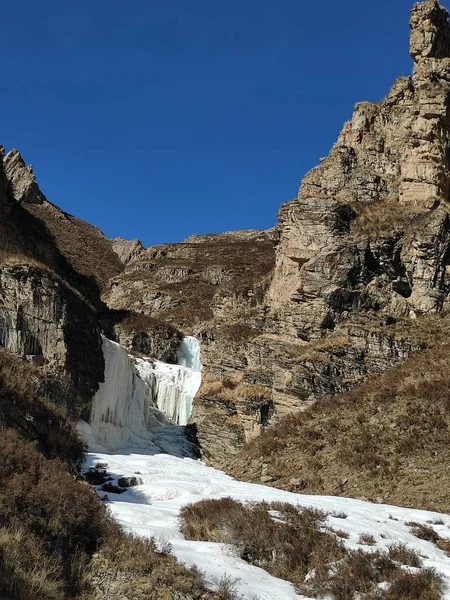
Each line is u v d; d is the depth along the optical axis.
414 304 40.75
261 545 15.48
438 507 23.44
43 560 11.77
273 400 37.44
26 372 27.91
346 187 48.66
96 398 33.81
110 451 32.94
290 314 41.66
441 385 30.88
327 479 28.00
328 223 42.81
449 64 50.69
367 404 32.31
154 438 39.66
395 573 14.60
